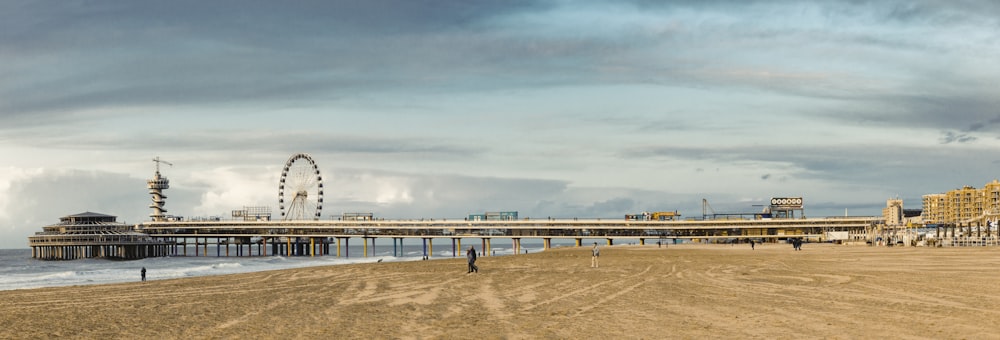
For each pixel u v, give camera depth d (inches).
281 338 1016.2
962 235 5674.2
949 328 989.2
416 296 1620.3
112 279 3553.2
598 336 974.4
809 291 1577.3
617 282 1955.0
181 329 1132.5
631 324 1083.9
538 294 1626.5
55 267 6530.5
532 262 3467.0
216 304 1518.2
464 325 1105.4
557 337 970.7
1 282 3447.3
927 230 6707.7
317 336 1026.7
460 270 2711.6
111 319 1280.8
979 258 3097.9
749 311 1222.3
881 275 2036.2
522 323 1115.3
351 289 1854.1
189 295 1769.2
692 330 1014.4
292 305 1464.1
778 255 4025.6
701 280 1982.0
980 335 927.7
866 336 934.4
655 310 1262.3
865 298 1395.2
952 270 2246.6
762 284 1804.9
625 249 6604.3
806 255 3922.2
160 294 1820.9
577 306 1353.3
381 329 1083.3
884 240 6446.9
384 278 2283.5
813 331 984.9
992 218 5418.3
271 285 2080.5
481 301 1482.5
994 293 1455.5
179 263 7504.9
